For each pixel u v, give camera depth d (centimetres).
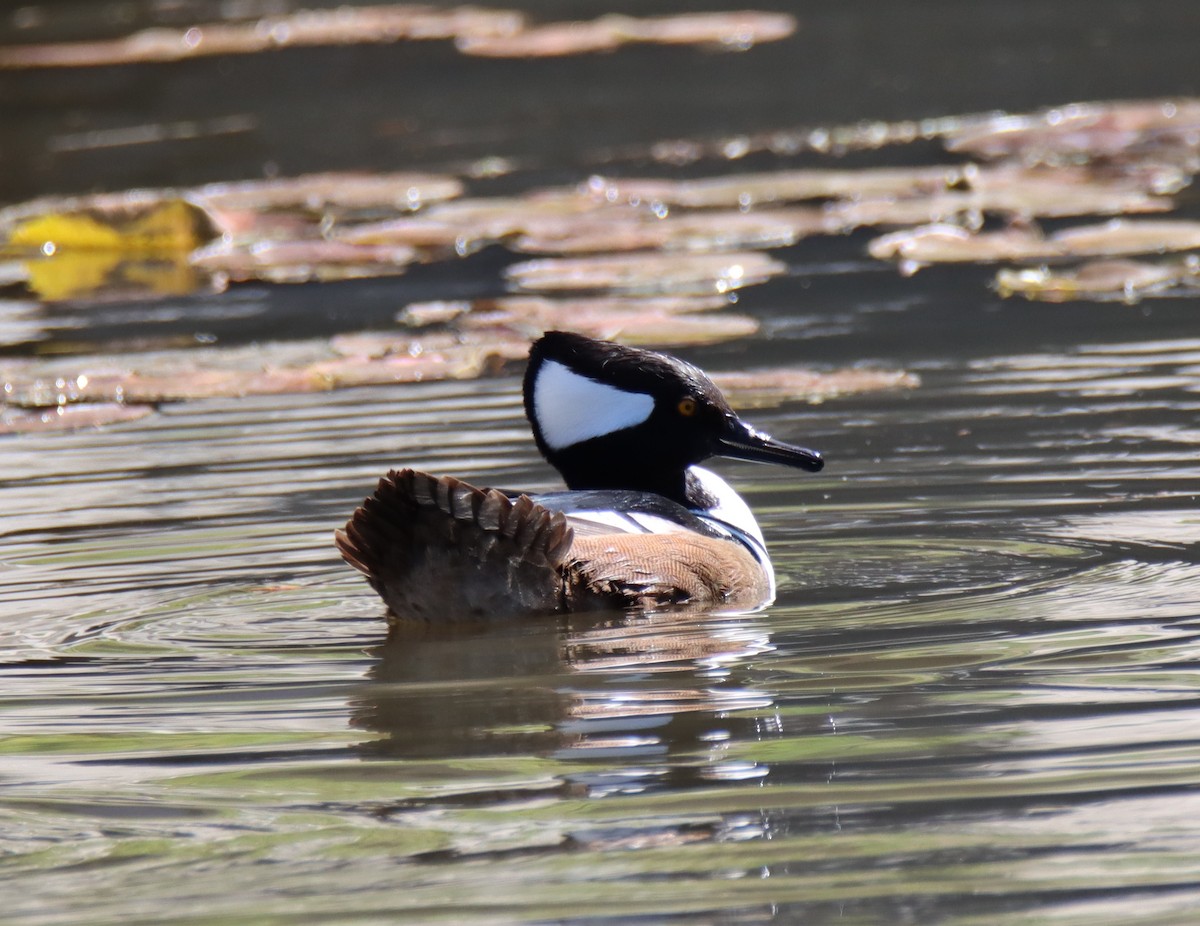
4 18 4653
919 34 3697
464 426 1346
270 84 3641
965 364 1488
